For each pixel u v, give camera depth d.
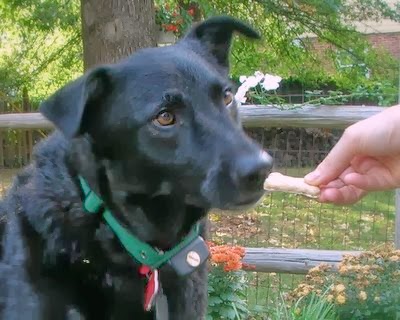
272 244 2.06
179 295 0.87
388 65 2.82
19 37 3.30
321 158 2.02
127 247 0.82
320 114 1.47
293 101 1.75
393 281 1.34
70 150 0.83
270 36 2.95
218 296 1.36
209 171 0.77
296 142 2.03
